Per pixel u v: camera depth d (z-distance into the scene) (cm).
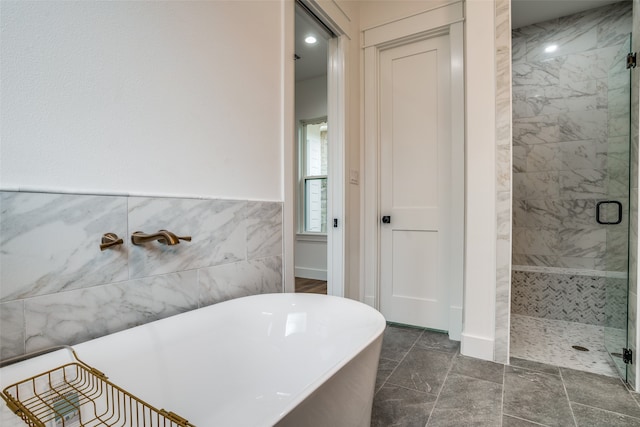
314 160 427
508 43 178
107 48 96
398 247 248
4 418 63
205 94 127
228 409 108
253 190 150
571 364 179
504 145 180
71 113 88
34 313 80
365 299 253
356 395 89
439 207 232
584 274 253
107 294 95
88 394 75
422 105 238
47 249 82
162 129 112
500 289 182
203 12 126
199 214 123
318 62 368
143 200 105
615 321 178
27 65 80
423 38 235
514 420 129
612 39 252
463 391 151
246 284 144
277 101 165
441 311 232
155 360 92
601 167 256
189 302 119
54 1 85
